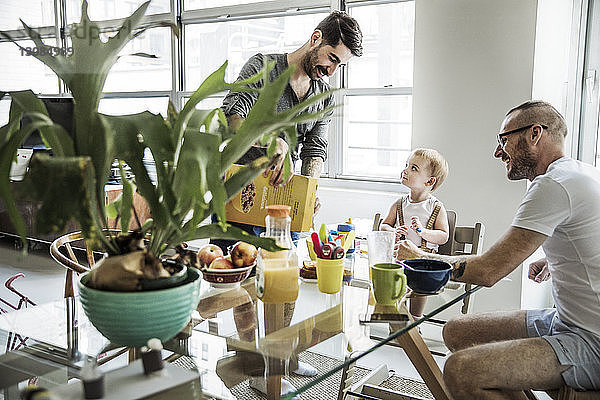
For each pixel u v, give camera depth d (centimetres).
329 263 189
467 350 198
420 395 282
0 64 504
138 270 126
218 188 121
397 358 329
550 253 217
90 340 158
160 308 127
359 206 415
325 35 270
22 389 131
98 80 122
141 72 554
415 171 306
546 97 330
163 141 126
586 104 349
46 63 125
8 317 176
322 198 432
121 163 138
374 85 427
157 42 539
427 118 343
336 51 270
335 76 437
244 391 130
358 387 273
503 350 195
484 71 322
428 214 305
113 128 122
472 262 207
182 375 134
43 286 427
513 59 313
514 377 192
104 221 130
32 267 474
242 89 134
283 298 181
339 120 439
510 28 312
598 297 202
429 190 311
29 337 160
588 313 204
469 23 323
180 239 136
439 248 290
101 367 138
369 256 195
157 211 129
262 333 159
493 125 322
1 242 512
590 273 204
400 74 415
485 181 329
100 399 121
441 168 306
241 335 158
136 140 125
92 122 122
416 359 215
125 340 130
